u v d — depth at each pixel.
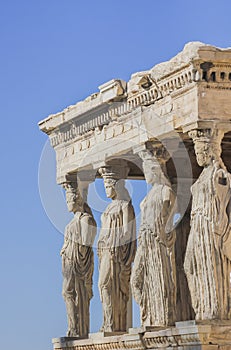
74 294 36.44
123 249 34.91
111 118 34.03
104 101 33.84
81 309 36.41
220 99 30.55
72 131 35.97
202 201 30.50
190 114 30.70
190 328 29.78
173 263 32.62
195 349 29.77
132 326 35.88
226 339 29.78
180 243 33.97
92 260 36.56
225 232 30.38
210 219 30.33
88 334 35.78
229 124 30.59
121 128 33.62
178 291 33.94
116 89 33.22
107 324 34.88
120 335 33.28
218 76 30.50
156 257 32.34
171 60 31.14
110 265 34.81
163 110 31.75
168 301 32.25
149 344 31.47
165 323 32.16
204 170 30.78
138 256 32.66
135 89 32.69
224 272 30.28
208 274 30.25
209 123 30.47
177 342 30.38
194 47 30.25
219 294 30.17
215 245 30.28
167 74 31.28
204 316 30.28
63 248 36.62
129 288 35.09
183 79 30.88
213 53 30.22
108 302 34.84
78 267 36.41
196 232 30.52
